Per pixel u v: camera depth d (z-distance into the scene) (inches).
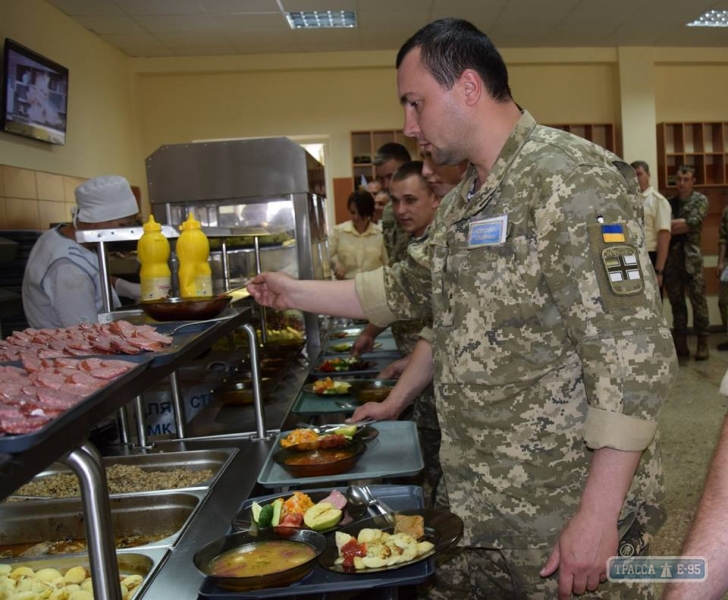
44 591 43.3
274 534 44.3
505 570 54.6
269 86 282.4
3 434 24.0
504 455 48.9
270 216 131.0
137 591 40.1
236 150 128.8
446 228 53.7
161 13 219.5
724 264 248.7
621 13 245.0
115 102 249.0
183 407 75.6
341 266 202.8
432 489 92.1
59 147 200.5
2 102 165.8
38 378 32.6
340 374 102.2
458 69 49.4
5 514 56.3
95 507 28.5
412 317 66.8
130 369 35.0
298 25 244.4
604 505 42.4
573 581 43.4
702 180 301.0
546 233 44.9
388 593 44.5
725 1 236.8
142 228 66.0
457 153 52.0
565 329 46.8
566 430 47.7
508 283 47.6
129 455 67.7
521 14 241.6
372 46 270.1
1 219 166.2
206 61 271.7
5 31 173.2
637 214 46.9
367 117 285.3
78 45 219.5
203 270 63.1
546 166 46.1
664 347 42.3
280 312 130.0
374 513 49.6
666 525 108.6
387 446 65.0
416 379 75.5
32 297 94.0
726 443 28.5
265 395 88.3
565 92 295.4
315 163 152.2
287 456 59.7
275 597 39.7
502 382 48.4
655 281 44.6
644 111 290.8
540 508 48.3
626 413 41.8
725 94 304.7
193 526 49.7
